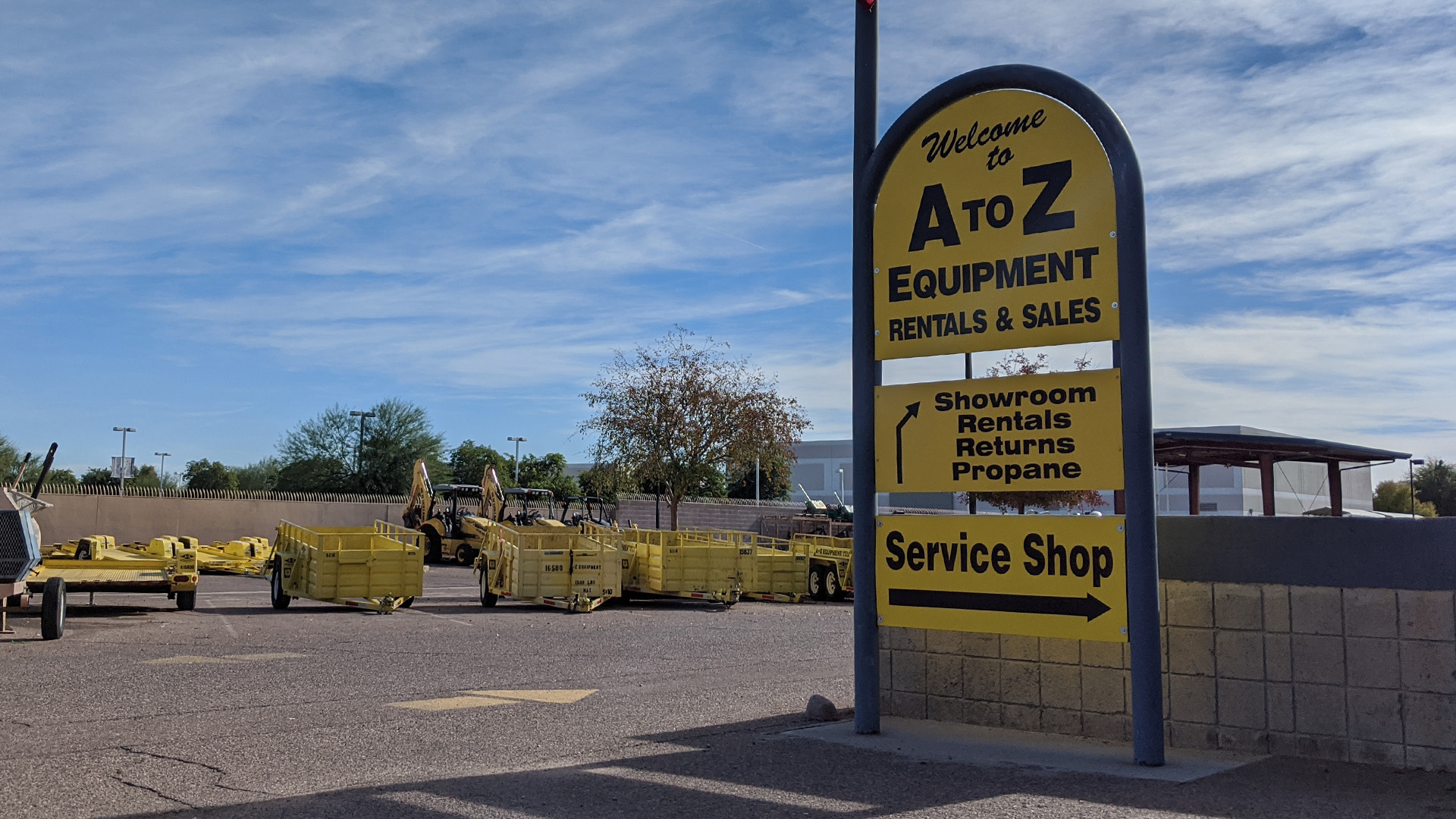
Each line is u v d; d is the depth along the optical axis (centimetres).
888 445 796
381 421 6994
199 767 666
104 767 662
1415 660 648
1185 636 734
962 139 779
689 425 3844
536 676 1129
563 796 588
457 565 3884
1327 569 680
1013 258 750
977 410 759
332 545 2039
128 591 1784
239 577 3244
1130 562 682
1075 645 774
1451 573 638
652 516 5175
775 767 664
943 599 764
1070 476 718
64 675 1082
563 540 2203
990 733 787
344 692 993
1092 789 607
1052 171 737
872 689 783
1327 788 606
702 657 1325
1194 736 727
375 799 583
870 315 815
